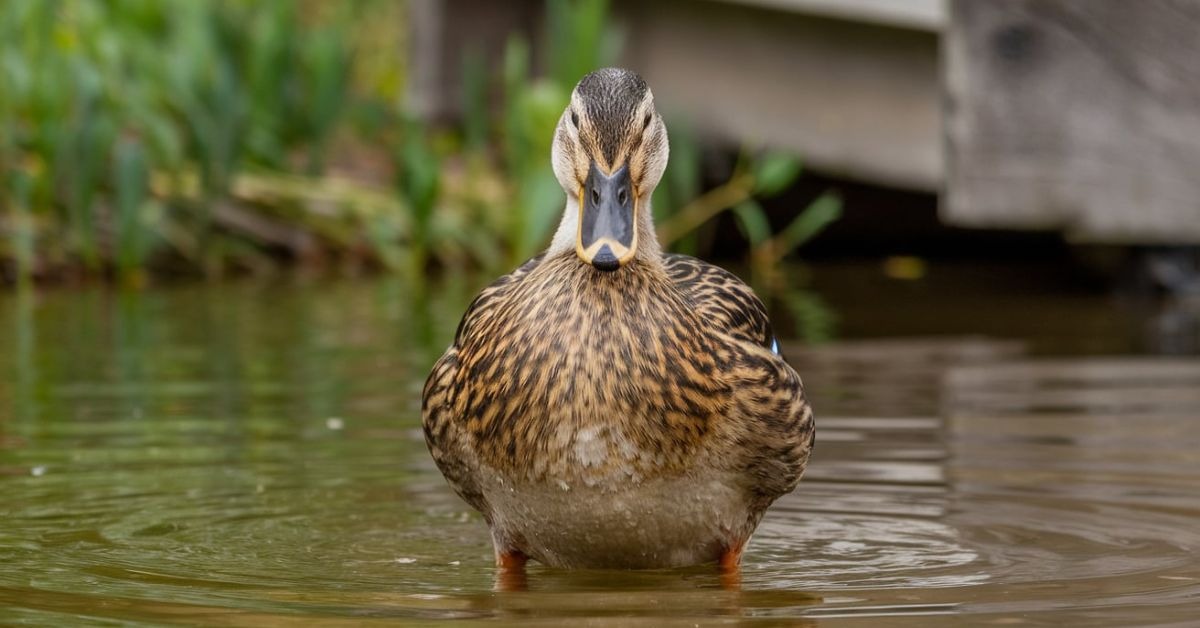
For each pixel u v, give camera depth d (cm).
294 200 1831
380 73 2305
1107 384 1114
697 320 701
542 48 2002
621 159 701
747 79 1766
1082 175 1397
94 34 1898
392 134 2138
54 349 1255
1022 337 1322
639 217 729
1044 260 1952
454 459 730
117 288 1656
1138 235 1402
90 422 996
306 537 769
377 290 1627
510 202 1892
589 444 675
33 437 955
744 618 623
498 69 2000
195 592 658
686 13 1800
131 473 879
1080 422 995
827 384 1117
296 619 613
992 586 673
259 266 1791
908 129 1688
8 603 632
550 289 691
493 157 2055
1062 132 1395
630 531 697
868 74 1700
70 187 1712
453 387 718
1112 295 1595
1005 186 1398
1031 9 1385
